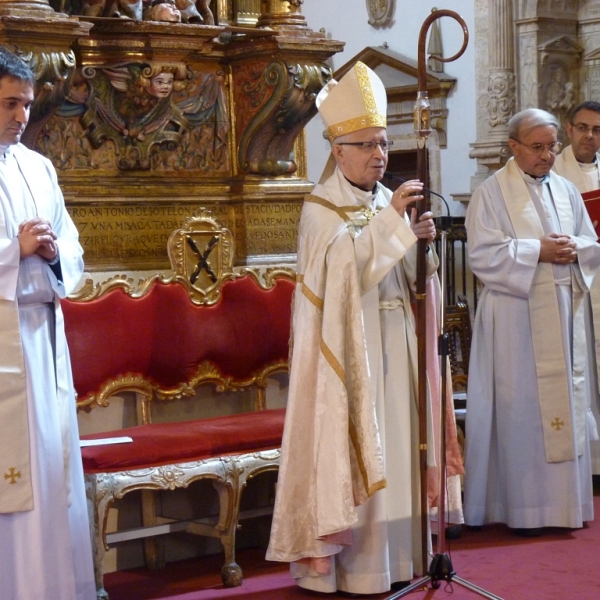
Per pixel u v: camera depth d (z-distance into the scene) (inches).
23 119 168.4
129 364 214.1
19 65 166.7
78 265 178.9
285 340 233.3
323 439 182.7
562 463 230.4
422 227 180.9
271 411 227.1
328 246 186.4
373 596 189.0
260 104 237.6
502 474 232.8
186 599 193.2
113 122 227.0
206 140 242.4
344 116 190.1
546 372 231.0
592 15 622.8
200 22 231.6
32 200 176.2
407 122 683.4
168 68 220.8
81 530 178.7
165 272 231.9
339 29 713.0
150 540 215.8
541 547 219.9
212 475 196.9
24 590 168.6
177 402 224.8
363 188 194.1
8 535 168.7
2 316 167.0
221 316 224.8
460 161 656.4
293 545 187.2
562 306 233.8
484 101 635.5
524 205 236.1
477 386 236.1
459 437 250.5
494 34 620.4
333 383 182.4
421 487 186.7
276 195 245.9
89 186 223.5
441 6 651.5
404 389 193.8
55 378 175.6
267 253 246.4
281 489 187.2
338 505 180.2
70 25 198.2
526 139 234.8
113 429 217.0
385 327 193.3
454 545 223.1
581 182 269.4
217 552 227.9
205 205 240.4
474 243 235.1
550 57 617.3
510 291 231.3
